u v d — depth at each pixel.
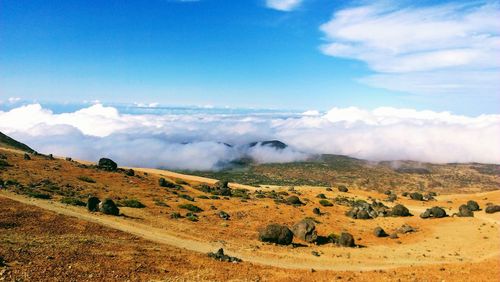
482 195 110.88
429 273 30.58
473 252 45.38
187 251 34.75
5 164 74.12
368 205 79.19
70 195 59.97
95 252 29.58
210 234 46.47
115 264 27.06
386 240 54.47
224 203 74.00
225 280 26.31
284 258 37.56
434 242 52.62
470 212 74.06
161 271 26.92
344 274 30.45
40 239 31.09
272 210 70.19
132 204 59.16
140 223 46.59
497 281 27.36
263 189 123.19
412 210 89.31
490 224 62.28
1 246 27.11
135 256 29.97
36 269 23.36
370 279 28.39
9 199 43.06
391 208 84.56
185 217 56.50
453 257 42.56
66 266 24.97
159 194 76.44
